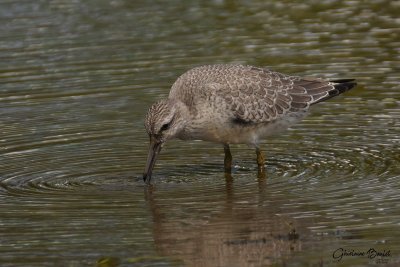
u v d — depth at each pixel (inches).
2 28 1111.6
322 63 989.2
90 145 822.5
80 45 1065.5
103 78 979.3
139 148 813.2
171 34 1090.7
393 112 874.1
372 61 989.2
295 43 1051.9
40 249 587.2
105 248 586.2
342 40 1055.6
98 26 1117.1
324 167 744.3
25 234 612.4
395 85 931.3
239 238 597.9
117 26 1115.3
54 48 1059.9
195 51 1037.2
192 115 746.2
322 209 640.4
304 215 631.2
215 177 737.0
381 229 598.5
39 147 817.5
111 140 832.3
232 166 768.3
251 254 575.2
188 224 625.3
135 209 659.4
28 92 951.6
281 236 596.7
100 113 898.7
